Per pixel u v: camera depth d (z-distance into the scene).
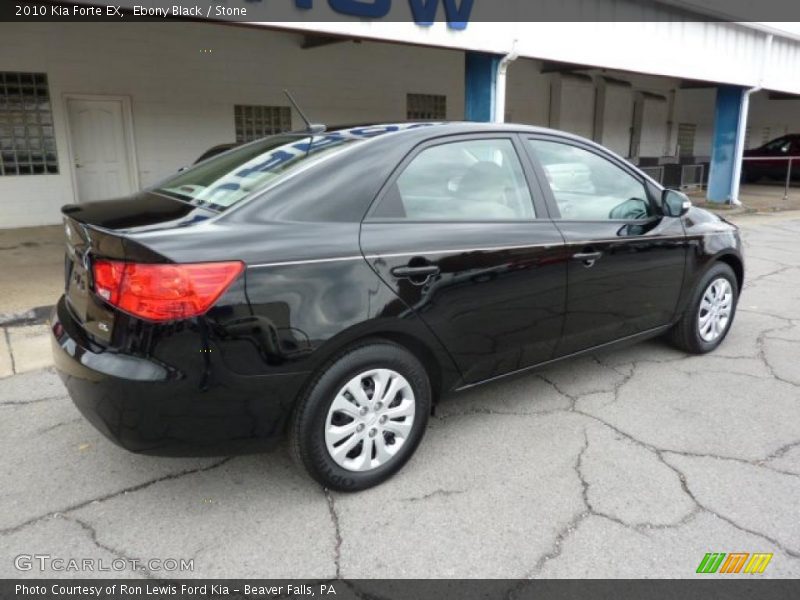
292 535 2.55
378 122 3.43
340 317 2.57
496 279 3.05
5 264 7.43
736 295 4.69
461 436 3.35
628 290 3.73
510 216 3.22
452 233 2.94
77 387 2.47
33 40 9.77
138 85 10.77
